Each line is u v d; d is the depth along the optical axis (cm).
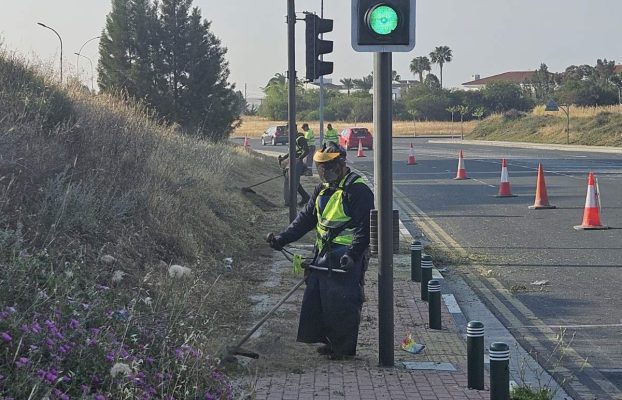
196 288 860
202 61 3156
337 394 617
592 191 1574
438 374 683
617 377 705
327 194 724
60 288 592
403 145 6109
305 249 1287
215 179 1612
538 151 4916
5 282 561
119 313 604
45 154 975
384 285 705
